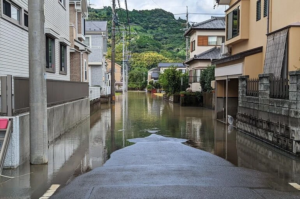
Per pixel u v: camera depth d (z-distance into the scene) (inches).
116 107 1071.0
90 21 1499.8
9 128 263.1
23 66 426.0
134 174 260.7
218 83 690.2
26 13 442.0
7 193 214.1
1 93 274.4
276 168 282.2
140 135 478.3
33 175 255.8
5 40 365.4
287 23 453.4
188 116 760.3
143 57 3171.8
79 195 208.8
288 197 206.7
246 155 338.0
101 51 1393.9
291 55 414.6
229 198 203.6
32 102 282.5
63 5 644.7
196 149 373.4
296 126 319.3
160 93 2347.4
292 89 324.8
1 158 246.5
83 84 690.2
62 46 642.2
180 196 205.8
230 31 669.3
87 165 293.0
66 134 478.0
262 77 410.3
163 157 329.4
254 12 571.5
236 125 542.9
